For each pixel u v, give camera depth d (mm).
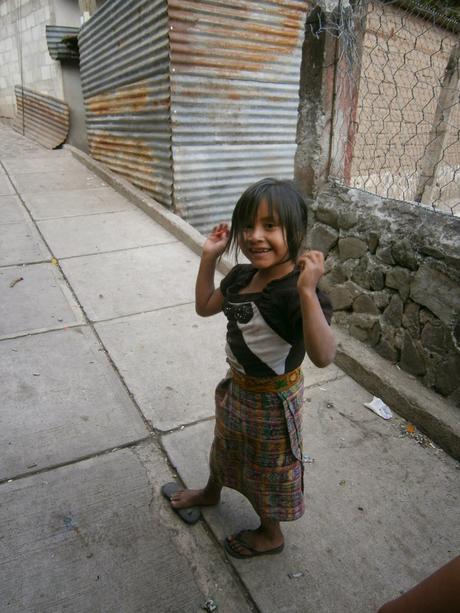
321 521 2031
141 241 4949
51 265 4312
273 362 1482
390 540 1957
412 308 2713
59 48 8500
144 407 2652
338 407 2736
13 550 1845
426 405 2549
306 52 3045
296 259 1423
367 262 2949
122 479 2195
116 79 6266
